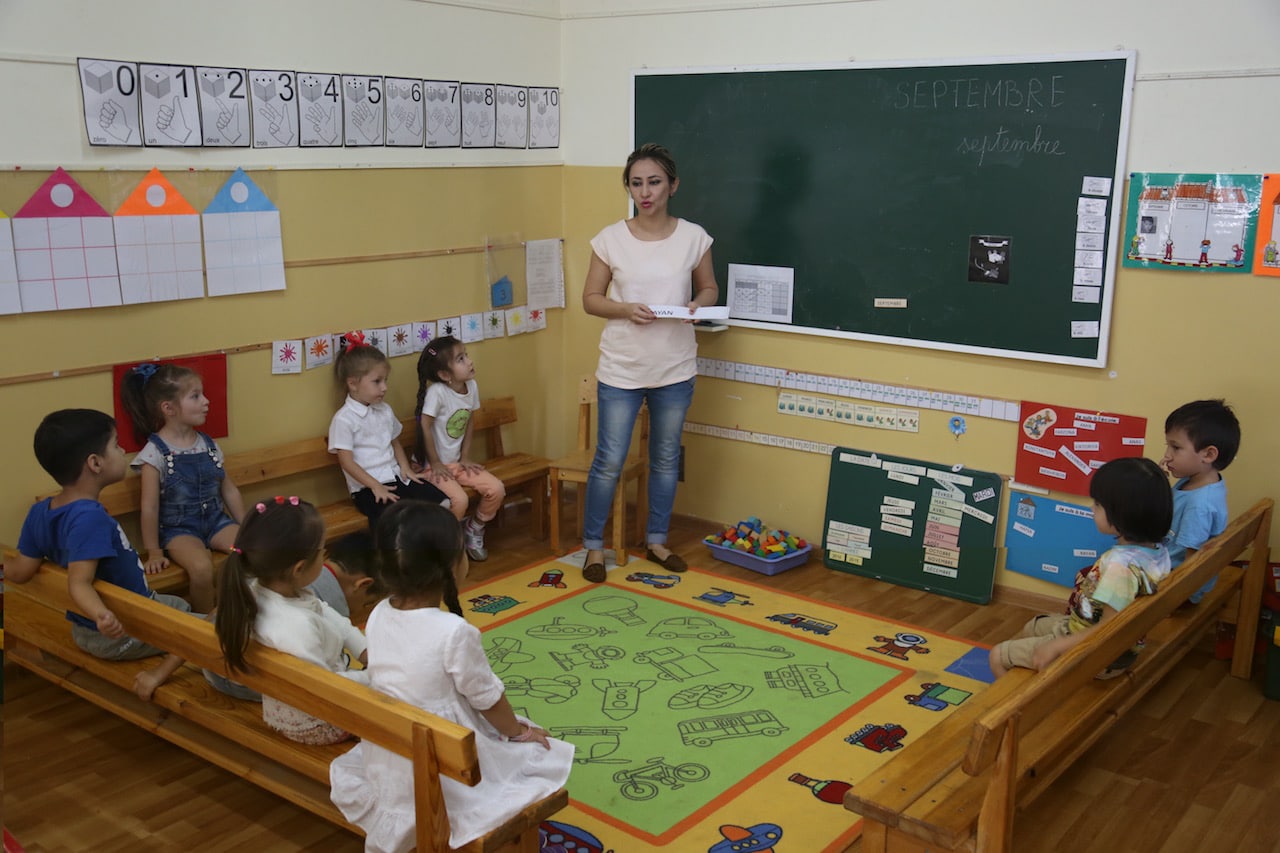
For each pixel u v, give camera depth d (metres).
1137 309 3.57
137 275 3.40
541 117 4.75
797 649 3.55
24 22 3.05
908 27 3.88
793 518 4.49
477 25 4.38
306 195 3.85
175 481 3.40
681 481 4.81
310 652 2.31
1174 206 3.44
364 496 3.94
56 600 2.79
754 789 2.73
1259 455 3.42
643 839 2.51
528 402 4.94
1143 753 2.95
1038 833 2.57
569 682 3.30
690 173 4.51
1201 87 3.34
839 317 4.21
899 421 4.14
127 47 3.28
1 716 3.03
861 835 2.50
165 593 3.35
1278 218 3.26
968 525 3.99
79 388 3.32
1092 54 3.50
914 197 3.96
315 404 4.02
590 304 4.02
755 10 4.22
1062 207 3.64
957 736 2.42
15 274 3.12
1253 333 3.37
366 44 3.96
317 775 2.31
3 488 3.19
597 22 4.65
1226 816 2.65
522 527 4.77
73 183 3.21
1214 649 3.61
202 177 3.53
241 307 3.71
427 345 4.25
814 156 4.16
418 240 4.29
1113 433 3.67
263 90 3.65
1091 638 2.28
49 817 2.61
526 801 2.11
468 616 3.78
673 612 3.84
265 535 2.30
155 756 2.91
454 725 1.89
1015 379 3.85
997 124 3.73
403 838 2.07
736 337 4.51
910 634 3.69
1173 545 3.25
